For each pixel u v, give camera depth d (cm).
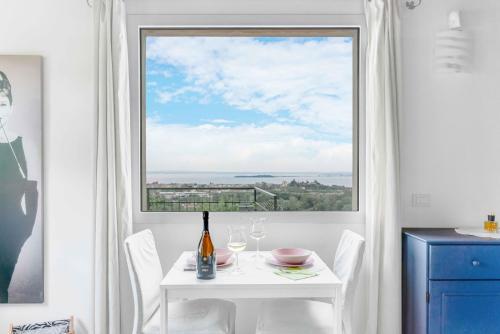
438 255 208
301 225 258
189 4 257
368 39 248
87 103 254
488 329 208
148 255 220
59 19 252
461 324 208
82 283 254
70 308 254
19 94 250
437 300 209
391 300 231
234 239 196
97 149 239
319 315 200
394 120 238
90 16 253
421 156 255
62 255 254
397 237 233
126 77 250
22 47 252
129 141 250
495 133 256
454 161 256
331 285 176
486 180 256
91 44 253
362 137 258
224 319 198
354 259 192
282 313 202
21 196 251
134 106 257
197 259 184
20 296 251
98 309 233
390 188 234
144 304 197
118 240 241
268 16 257
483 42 255
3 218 250
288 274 189
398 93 240
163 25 258
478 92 256
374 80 242
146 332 191
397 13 240
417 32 254
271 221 257
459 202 256
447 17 254
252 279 182
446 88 255
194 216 257
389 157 235
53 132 253
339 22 256
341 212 258
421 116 255
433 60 254
